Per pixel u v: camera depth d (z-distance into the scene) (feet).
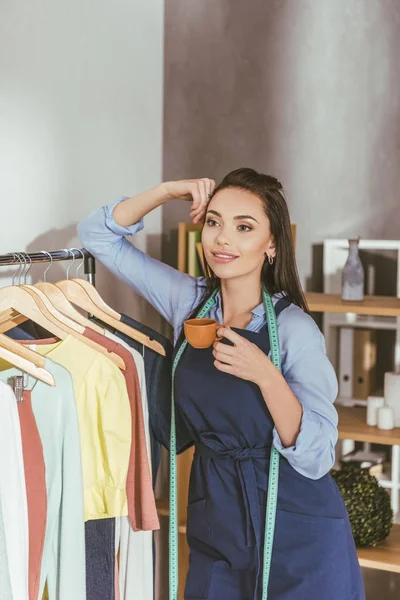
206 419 5.86
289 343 5.68
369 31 9.48
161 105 10.26
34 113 7.07
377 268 9.66
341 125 9.70
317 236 9.90
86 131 8.07
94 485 5.86
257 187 5.74
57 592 5.35
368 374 9.50
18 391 5.05
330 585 5.68
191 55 10.15
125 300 9.05
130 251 6.52
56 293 6.08
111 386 5.84
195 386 5.84
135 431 6.08
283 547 5.68
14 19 6.70
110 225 6.32
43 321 5.65
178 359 6.07
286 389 5.25
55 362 5.31
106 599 6.16
